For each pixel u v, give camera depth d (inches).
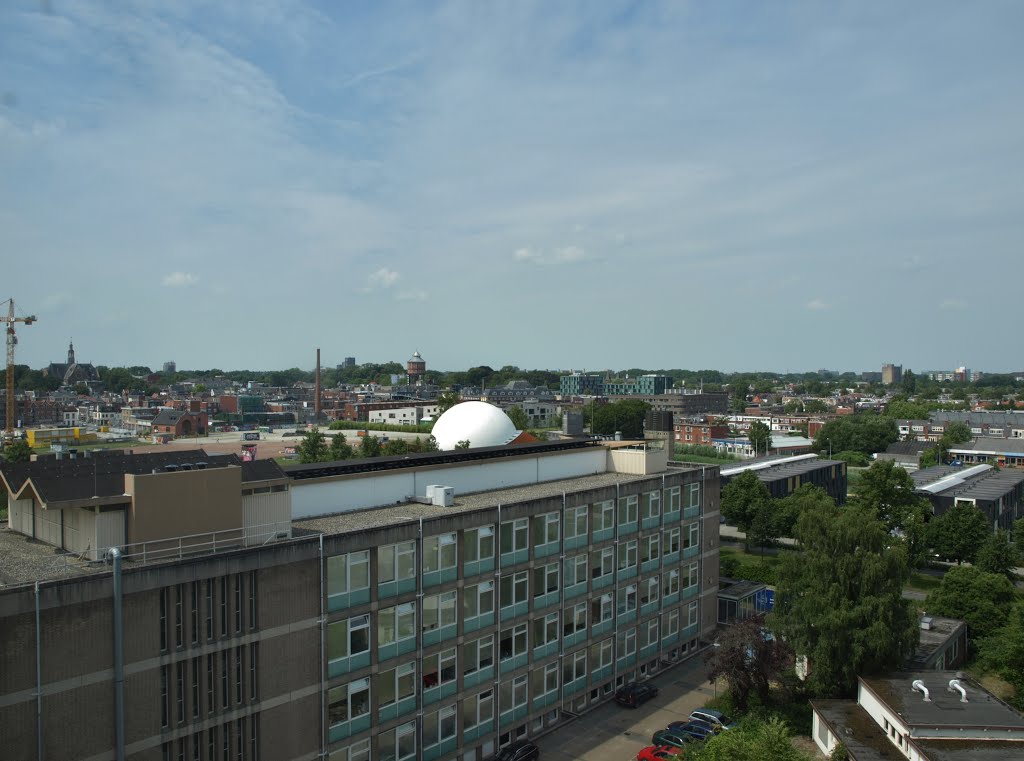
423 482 1749.5
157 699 1075.3
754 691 1934.1
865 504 3319.4
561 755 1646.2
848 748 1449.3
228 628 1153.4
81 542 1157.1
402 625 1412.4
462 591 1525.6
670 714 1861.5
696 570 2289.6
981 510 3324.3
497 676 1611.7
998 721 1428.4
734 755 1262.3
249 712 1178.6
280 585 1213.1
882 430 7834.6
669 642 2169.0
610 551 1936.5
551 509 1734.7
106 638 1025.5
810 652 1802.4
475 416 5201.8
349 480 1589.6
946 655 2089.1
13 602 940.6
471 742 1555.1
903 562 1818.4
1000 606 2290.8
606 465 2260.1
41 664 966.4
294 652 1234.6
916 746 1369.3
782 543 3841.0
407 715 1423.5
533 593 1697.8
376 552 1353.3
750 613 2207.2
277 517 1295.5
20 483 1172.5
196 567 1110.4
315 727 1269.7
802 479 4426.7
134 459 1274.6
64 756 986.7
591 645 1879.9
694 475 2257.6
